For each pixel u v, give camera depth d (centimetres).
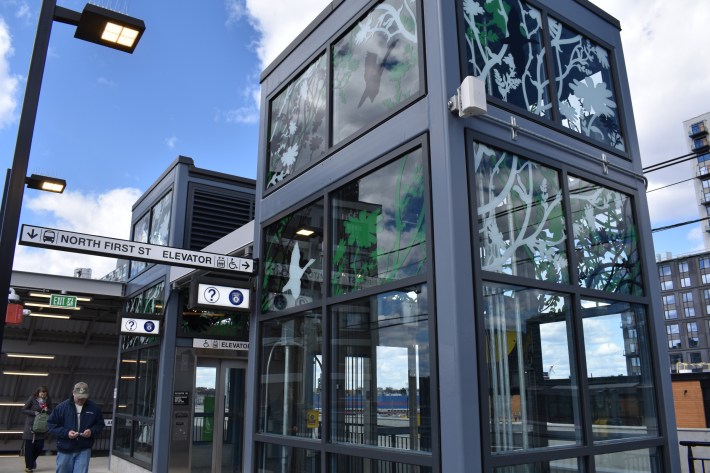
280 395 647
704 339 10294
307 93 698
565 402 493
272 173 743
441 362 432
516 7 570
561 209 541
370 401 511
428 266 459
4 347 1617
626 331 570
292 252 665
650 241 620
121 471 1223
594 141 592
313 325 609
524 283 484
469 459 405
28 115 543
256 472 661
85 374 1778
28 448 1227
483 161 491
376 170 550
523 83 553
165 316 1105
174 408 1078
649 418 561
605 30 660
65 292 1309
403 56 546
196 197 1191
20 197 528
